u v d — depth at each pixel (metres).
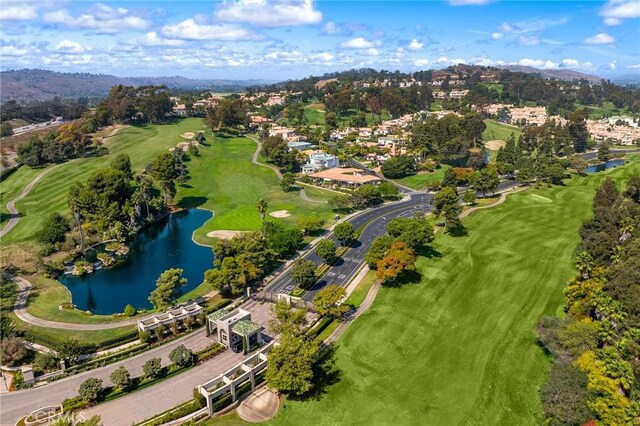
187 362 78.44
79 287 116.00
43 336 85.81
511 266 114.06
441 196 151.75
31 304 103.88
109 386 73.50
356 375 75.25
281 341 74.25
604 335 72.62
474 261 118.31
